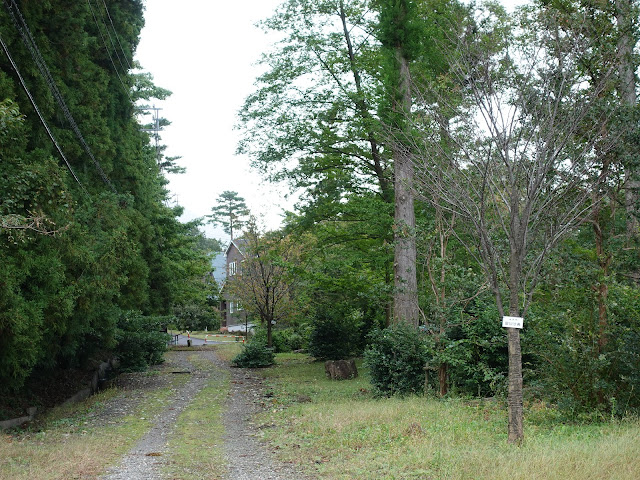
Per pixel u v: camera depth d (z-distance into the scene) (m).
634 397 8.87
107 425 11.18
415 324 14.33
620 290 9.07
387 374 13.68
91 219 13.85
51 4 13.42
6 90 10.83
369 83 17.00
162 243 23.44
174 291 26.27
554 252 9.30
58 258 11.18
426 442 7.52
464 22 9.56
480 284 11.46
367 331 25.94
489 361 12.35
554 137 7.80
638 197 9.45
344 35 18.33
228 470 7.18
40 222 8.82
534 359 11.80
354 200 18.77
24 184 9.59
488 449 6.84
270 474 6.91
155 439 9.58
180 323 48.97
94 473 7.02
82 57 15.05
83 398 16.08
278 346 34.56
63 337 13.93
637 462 5.68
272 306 29.89
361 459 7.20
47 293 10.91
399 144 11.27
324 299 24.38
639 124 8.66
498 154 8.32
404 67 13.40
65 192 10.26
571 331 9.18
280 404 13.52
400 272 14.59
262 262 28.89
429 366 12.45
